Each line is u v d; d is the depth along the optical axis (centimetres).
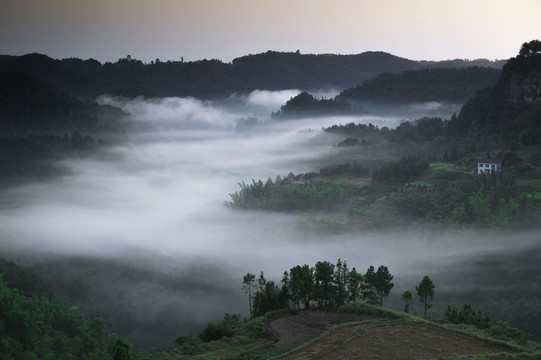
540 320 15950
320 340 7806
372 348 7162
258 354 7600
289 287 11250
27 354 16962
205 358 7912
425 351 7019
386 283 11106
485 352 6969
